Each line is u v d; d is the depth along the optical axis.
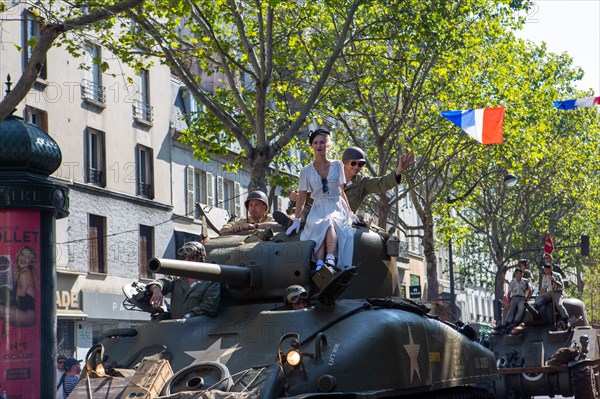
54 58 30.23
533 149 39.34
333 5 27.16
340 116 33.47
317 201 12.45
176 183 37.66
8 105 14.58
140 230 35.12
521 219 57.53
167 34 24.62
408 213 67.44
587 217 61.81
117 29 31.84
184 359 11.09
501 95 37.66
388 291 13.04
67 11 24.05
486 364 14.78
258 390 9.73
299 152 40.97
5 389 12.46
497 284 50.22
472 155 40.59
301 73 29.62
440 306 14.66
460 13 31.64
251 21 28.66
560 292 26.23
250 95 29.08
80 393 10.16
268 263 11.84
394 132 33.88
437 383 12.26
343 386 10.23
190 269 10.63
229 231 13.43
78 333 30.78
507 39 36.91
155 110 36.31
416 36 27.84
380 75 29.67
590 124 50.91
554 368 24.42
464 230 44.47
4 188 12.48
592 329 25.28
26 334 12.59
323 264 11.70
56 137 30.41
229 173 40.59
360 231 12.66
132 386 10.12
